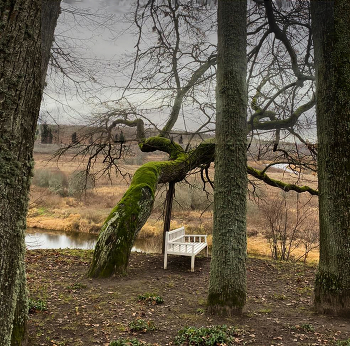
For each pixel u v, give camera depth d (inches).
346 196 219.3
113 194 976.3
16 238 101.6
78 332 193.0
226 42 225.3
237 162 223.5
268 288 310.0
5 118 95.7
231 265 222.7
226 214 223.3
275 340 181.5
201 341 176.9
